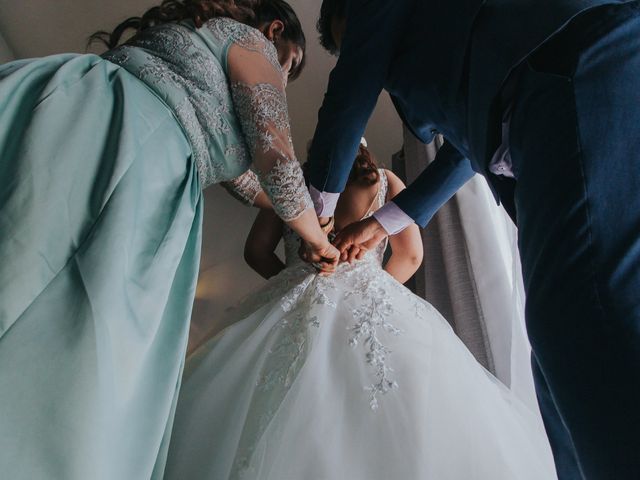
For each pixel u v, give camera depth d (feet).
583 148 1.96
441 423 3.10
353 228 4.50
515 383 4.49
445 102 2.77
